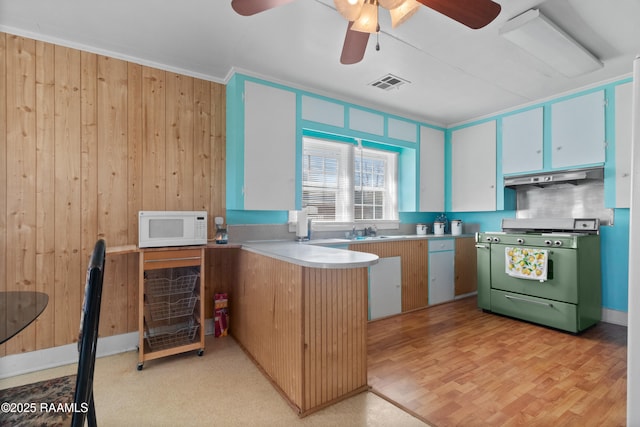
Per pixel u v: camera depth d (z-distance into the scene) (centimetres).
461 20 147
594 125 307
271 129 291
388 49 243
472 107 372
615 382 201
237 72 274
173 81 276
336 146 375
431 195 427
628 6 194
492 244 342
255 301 235
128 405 179
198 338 257
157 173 269
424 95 335
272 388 197
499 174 384
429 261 377
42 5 193
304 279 172
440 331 294
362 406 179
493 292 341
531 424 162
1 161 213
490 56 254
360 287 197
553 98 337
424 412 172
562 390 192
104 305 248
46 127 227
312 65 269
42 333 225
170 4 193
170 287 262
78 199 238
